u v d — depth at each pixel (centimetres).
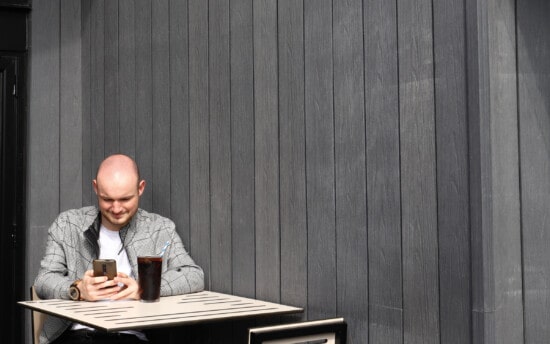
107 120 403
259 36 293
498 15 212
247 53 300
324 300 261
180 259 320
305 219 270
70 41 426
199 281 309
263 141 291
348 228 252
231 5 309
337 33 257
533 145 220
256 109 295
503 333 209
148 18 366
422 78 226
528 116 219
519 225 217
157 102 359
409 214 230
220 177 316
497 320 207
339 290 255
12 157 414
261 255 292
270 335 221
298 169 274
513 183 215
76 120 426
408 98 230
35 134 417
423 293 225
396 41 235
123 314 248
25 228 417
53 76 422
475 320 207
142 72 371
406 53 231
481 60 208
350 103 252
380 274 239
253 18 297
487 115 208
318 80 265
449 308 216
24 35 416
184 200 339
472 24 210
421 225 226
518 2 218
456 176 214
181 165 341
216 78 318
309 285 268
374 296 242
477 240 207
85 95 425
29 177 416
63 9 425
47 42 421
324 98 262
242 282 302
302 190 272
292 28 277
